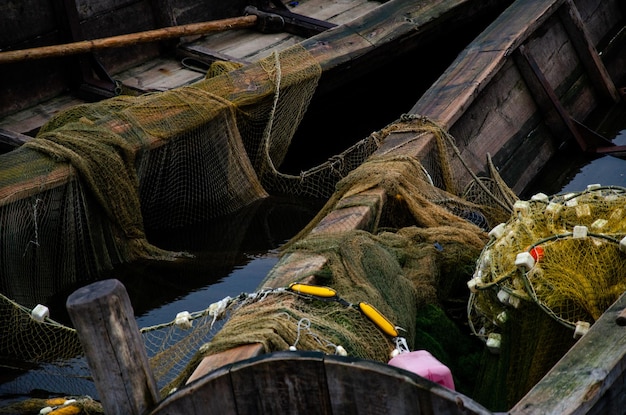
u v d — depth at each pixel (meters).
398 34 8.81
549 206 5.20
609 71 9.84
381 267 4.87
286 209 7.64
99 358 3.43
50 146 6.58
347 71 8.46
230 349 3.99
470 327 5.18
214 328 5.79
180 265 6.88
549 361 4.49
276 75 7.72
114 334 3.39
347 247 4.88
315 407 3.34
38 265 6.40
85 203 6.55
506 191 6.61
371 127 9.36
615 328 3.83
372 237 5.23
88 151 6.56
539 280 4.66
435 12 9.20
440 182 6.68
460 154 6.87
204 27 9.88
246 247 7.16
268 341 3.96
